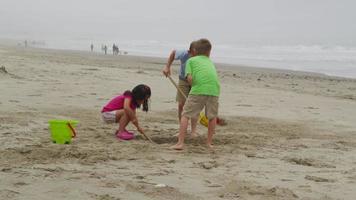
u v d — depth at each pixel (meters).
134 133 7.78
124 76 17.39
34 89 12.20
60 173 5.15
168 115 9.92
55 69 17.83
